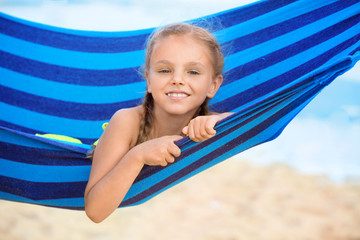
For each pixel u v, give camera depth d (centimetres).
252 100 316
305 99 241
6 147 264
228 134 237
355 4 286
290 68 307
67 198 277
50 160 264
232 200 777
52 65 362
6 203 716
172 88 254
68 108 351
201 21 331
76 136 345
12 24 370
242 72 318
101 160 253
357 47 254
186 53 253
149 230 661
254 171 922
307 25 308
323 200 791
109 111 349
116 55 360
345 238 647
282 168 945
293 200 780
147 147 232
